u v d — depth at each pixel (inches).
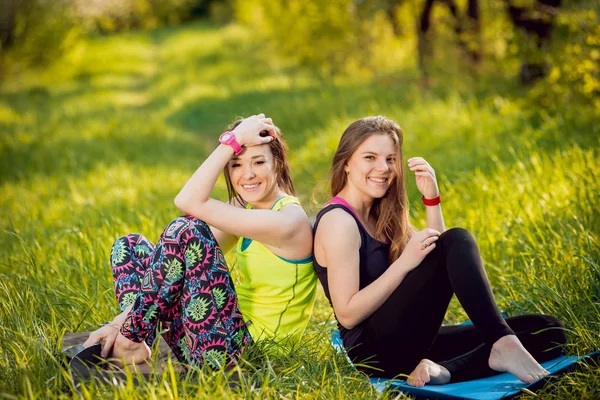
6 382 136.9
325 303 213.6
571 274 180.9
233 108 682.2
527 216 222.5
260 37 1179.9
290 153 462.9
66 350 146.0
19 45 1069.1
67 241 246.1
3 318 167.8
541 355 145.2
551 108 375.9
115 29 2217.0
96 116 716.0
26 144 532.1
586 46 370.6
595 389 133.1
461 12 649.6
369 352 146.8
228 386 129.3
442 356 154.4
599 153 275.1
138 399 124.0
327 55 770.2
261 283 150.8
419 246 139.8
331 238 144.3
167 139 581.3
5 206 353.1
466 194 265.1
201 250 139.9
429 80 545.0
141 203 333.7
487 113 402.9
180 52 1336.1
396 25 736.3
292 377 142.3
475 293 134.3
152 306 139.4
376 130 147.9
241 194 151.9
